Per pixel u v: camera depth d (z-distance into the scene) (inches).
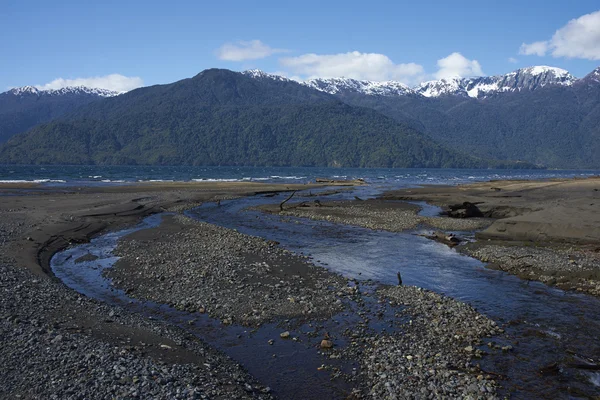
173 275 764.6
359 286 730.8
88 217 1371.8
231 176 5703.7
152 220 1450.5
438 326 556.7
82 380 367.9
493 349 494.6
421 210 1836.9
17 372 376.5
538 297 687.1
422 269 856.9
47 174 5103.3
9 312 511.8
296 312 603.8
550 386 418.0
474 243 1083.9
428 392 397.7
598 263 866.1
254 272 794.2
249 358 469.4
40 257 874.8
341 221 1510.8
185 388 371.9
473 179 5290.4
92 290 691.4
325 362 461.4
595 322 581.3
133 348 448.5
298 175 6525.6
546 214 1223.5
